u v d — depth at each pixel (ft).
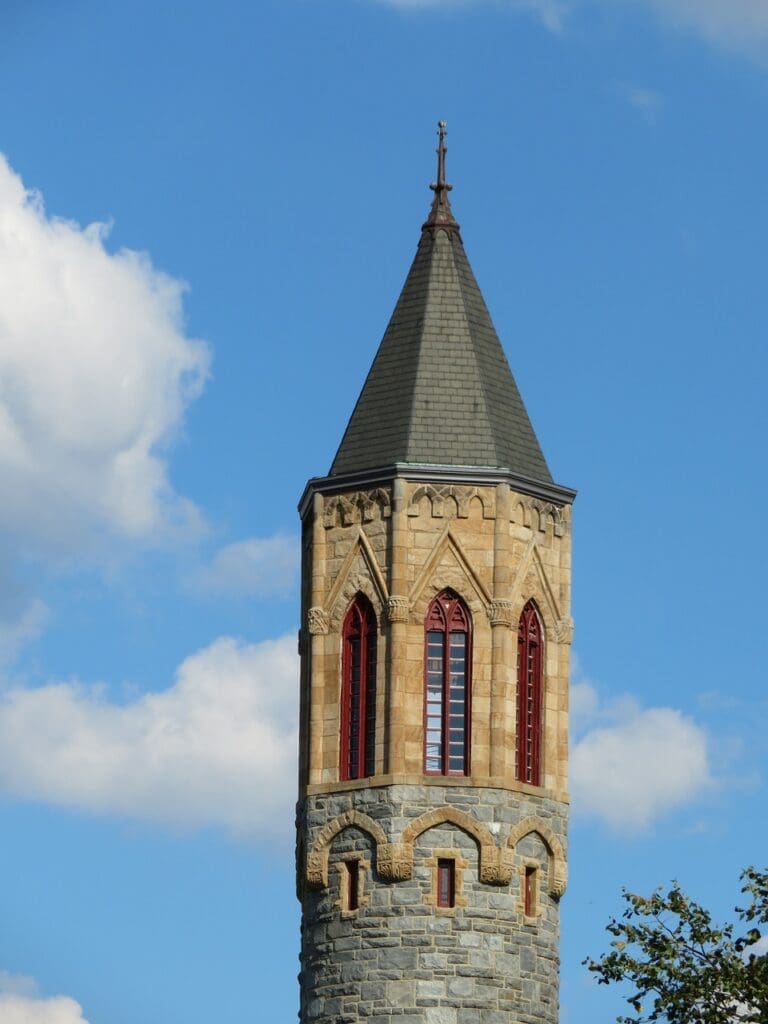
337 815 290.35
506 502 294.25
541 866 291.58
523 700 294.25
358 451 299.17
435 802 287.48
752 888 267.39
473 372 301.43
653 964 265.34
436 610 292.40
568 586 300.40
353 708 293.43
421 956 284.61
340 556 296.51
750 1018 261.44
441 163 313.94
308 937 292.20
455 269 308.19
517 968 286.87
